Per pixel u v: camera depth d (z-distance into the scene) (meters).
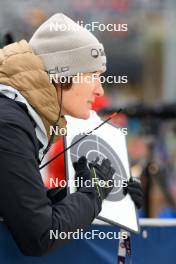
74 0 23.64
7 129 7.17
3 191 7.11
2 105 7.34
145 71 27.77
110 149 8.86
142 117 18.14
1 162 7.11
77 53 7.84
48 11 22.72
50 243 7.27
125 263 8.84
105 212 8.24
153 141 18.06
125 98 25.77
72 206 7.46
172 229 9.07
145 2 25.55
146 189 17.39
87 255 8.47
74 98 7.92
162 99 27.70
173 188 18.78
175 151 18.69
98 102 15.87
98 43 8.05
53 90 7.63
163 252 9.04
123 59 26.95
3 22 21.25
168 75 28.27
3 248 7.86
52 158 8.19
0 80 7.57
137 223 8.52
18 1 21.92
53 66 7.80
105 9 24.16
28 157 7.21
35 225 7.11
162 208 17.41
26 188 7.12
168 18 26.77
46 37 7.87
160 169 17.58
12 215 7.12
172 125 18.36
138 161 17.84
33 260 8.07
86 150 8.52
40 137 7.64
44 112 7.56
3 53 7.80
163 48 27.91
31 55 7.67
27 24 21.61
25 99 7.50
